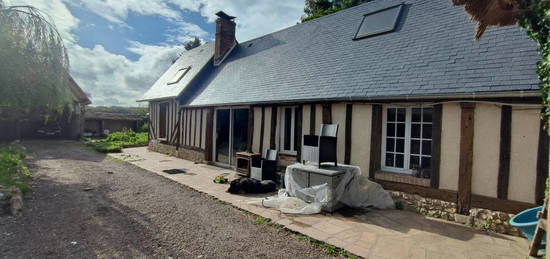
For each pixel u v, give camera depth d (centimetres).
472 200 397
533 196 353
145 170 765
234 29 1180
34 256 277
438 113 428
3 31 555
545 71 297
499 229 374
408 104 460
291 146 633
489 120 386
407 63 507
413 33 577
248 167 674
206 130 888
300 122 596
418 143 463
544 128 320
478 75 403
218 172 743
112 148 1183
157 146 1199
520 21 303
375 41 629
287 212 432
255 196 527
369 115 495
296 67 728
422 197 441
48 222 366
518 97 360
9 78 557
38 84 597
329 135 511
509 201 368
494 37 451
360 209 462
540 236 269
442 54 479
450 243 333
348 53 651
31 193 496
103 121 2228
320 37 805
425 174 450
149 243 316
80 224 364
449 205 415
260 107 696
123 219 388
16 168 643
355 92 509
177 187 582
